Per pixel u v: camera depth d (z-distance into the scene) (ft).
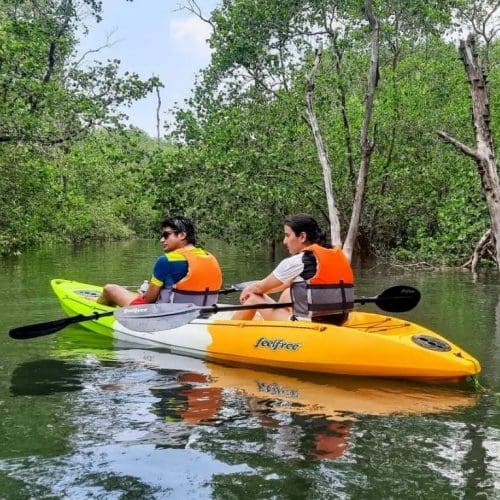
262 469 8.96
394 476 8.70
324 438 10.18
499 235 13.87
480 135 14.02
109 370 14.80
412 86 47.83
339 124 45.19
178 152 39.37
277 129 41.81
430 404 12.08
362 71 46.52
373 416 11.29
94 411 11.60
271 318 16.84
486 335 18.70
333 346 14.34
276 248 62.75
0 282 32.65
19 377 14.11
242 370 14.89
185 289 17.37
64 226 57.26
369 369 13.85
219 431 10.51
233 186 38.99
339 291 15.49
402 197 49.88
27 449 9.74
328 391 13.04
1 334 19.15
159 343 17.38
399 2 49.96
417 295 16.93
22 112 40.16
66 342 18.04
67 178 52.49
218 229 43.65
